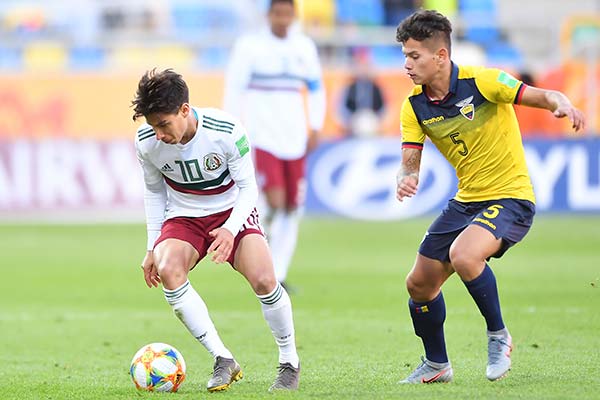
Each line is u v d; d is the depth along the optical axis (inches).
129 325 1215.6
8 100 2432.3
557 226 2314.2
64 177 2409.0
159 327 1199.6
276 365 933.2
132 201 2425.0
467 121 794.2
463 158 805.9
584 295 1395.2
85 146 2411.4
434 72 786.2
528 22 2822.3
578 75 2502.5
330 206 2458.2
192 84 2444.6
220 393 761.6
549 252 1930.4
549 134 2511.1
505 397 717.9
